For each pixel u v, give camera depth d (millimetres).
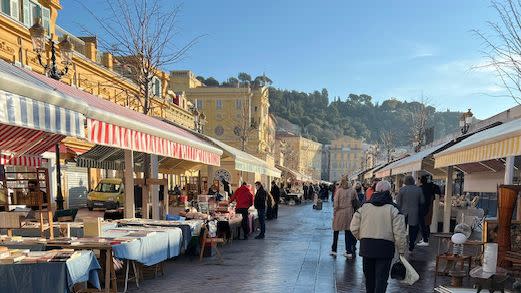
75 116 4613
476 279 6398
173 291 6387
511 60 12352
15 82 3586
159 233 7188
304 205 33250
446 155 9250
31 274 4410
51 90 4352
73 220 9375
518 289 5625
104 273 6117
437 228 14203
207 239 8867
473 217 11531
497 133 6395
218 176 24438
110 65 24344
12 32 15281
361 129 181375
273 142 80188
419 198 9820
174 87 58438
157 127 7809
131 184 9453
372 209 5281
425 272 7727
